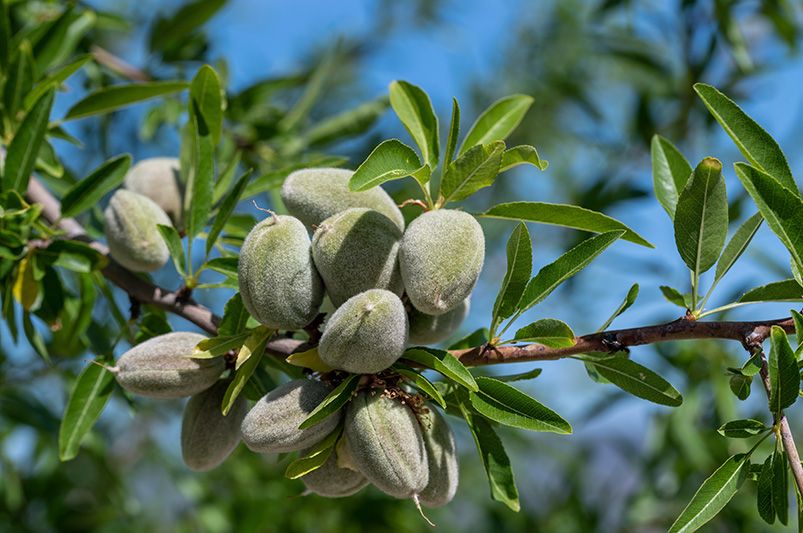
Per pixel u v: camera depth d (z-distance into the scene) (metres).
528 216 0.56
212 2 0.81
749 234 0.54
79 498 0.98
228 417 0.56
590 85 1.13
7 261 0.64
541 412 0.52
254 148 0.80
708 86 0.54
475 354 0.53
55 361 0.83
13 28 0.77
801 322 0.50
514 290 0.53
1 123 0.67
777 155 0.54
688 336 0.52
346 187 0.54
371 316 0.49
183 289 0.61
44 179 0.73
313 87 0.82
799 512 0.50
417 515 0.94
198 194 0.61
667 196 0.60
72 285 0.81
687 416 0.84
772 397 0.50
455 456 0.53
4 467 0.90
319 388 0.52
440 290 0.50
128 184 0.66
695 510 0.51
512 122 0.60
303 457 0.52
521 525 1.01
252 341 0.54
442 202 0.54
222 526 0.89
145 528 1.02
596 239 0.52
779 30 0.94
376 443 0.51
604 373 0.54
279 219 0.52
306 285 0.52
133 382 0.54
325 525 0.91
